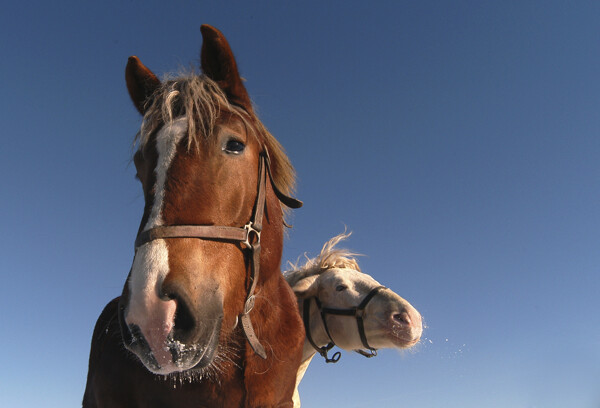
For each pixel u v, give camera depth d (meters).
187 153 0.95
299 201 1.19
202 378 0.99
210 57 1.18
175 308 0.81
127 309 0.82
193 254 0.87
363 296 2.22
